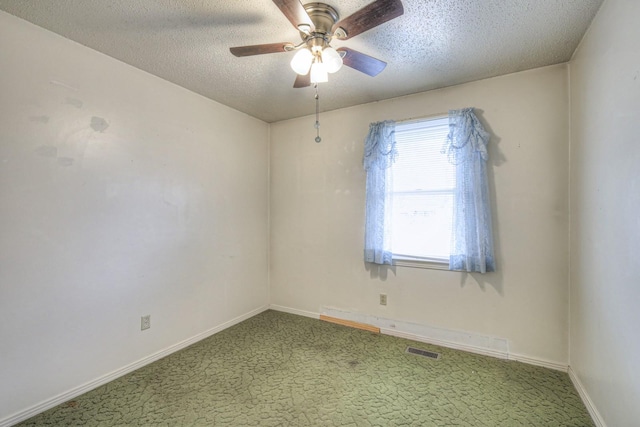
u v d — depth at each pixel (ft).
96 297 6.76
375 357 8.07
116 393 6.50
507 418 5.70
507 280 7.88
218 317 9.81
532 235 7.60
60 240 6.20
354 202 10.18
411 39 6.27
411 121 9.10
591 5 5.24
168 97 8.27
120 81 7.18
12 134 5.56
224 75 7.91
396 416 5.78
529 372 7.27
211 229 9.59
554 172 7.37
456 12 5.41
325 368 7.52
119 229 7.18
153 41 6.37
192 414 5.84
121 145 7.22
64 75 6.22
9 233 5.54
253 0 5.11
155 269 7.97
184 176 8.73
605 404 5.14
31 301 5.80
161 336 8.10
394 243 9.46
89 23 5.76
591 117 5.81
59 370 6.17
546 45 6.50
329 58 5.07
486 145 7.97
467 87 8.34
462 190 8.13
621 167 4.60
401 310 9.34
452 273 8.55
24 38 5.68
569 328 7.18
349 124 10.24
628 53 4.38
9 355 5.55
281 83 8.38
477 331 8.25
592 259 5.77
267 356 8.14
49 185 6.03
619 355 4.66
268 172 12.01
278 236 11.85
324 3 5.14
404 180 9.30
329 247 10.68
